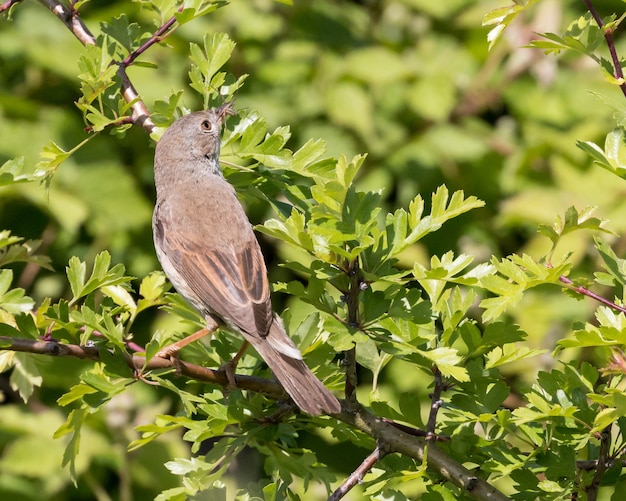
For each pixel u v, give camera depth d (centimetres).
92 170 1448
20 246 934
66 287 1465
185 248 985
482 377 814
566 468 798
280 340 850
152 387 1398
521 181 1509
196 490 785
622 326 750
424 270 753
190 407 802
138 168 1509
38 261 936
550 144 1494
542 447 794
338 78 1473
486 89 1555
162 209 1035
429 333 788
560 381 805
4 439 1376
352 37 1558
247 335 861
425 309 776
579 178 1488
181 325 1384
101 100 943
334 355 875
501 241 1527
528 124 1543
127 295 899
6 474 1366
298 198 921
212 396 864
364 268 775
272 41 1534
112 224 1444
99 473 1380
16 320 797
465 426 819
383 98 1507
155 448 1354
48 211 1423
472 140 1502
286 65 1492
